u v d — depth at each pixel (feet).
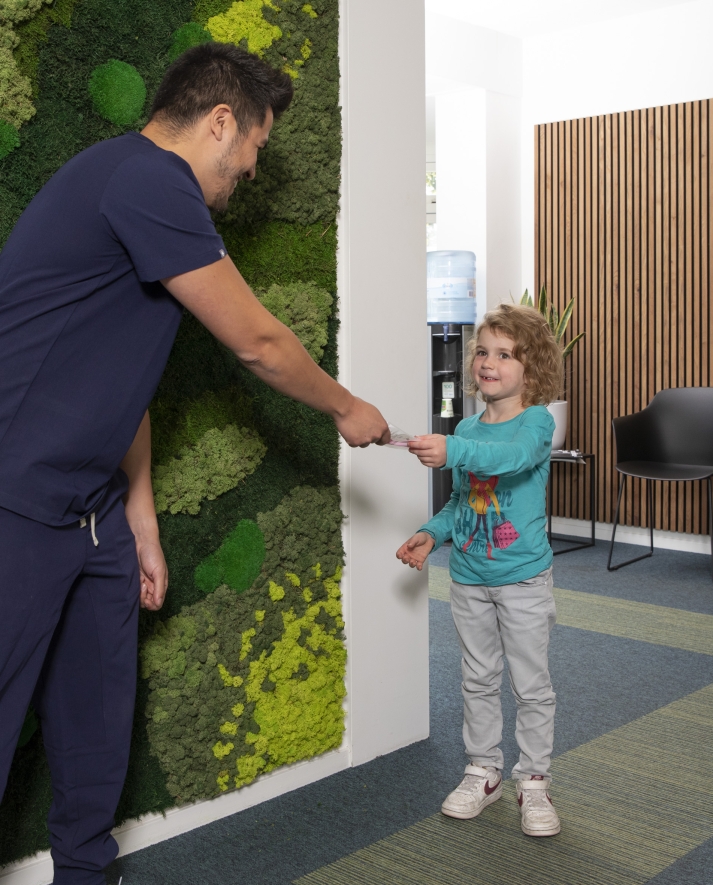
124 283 4.73
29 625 4.66
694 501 18.37
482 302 20.03
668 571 16.78
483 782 7.31
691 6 17.99
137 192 4.58
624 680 10.61
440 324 19.58
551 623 7.25
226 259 4.87
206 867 6.45
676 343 18.71
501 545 7.05
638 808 7.36
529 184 20.62
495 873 6.37
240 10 6.79
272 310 7.16
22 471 4.53
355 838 6.86
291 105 7.20
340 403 5.85
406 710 8.58
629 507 19.39
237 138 5.25
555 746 8.63
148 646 6.64
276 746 7.43
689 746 8.62
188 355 6.66
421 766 8.14
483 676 7.32
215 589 7.02
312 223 7.48
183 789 6.89
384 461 8.21
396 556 8.08
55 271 4.59
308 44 7.30
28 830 6.10
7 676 4.64
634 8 18.39
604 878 6.30
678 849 6.70
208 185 5.31
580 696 10.04
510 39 20.01
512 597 7.05
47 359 4.58
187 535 6.82
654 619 13.42
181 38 6.40
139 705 6.63
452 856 6.60
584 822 7.13
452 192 20.34
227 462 6.90
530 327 7.20
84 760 5.43
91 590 5.21
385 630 8.32
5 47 5.56
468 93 19.85
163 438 6.56
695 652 11.74
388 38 8.00
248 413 7.06
